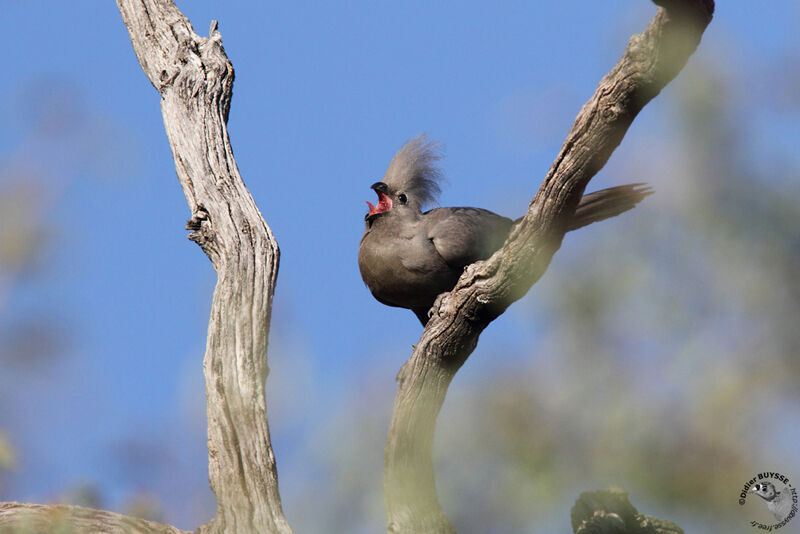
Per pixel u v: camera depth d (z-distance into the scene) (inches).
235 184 423.5
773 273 212.7
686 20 244.4
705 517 211.6
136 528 318.7
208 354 364.2
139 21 495.8
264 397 350.3
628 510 295.0
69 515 277.0
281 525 318.3
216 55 480.1
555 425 219.5
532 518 218.7
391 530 335.9
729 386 208.5
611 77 279.4
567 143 300.8
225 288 381.1
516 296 358.3
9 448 246.7
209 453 339.6
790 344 209.6
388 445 359.3
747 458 207.9
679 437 212.5
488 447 225.0
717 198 217.6
